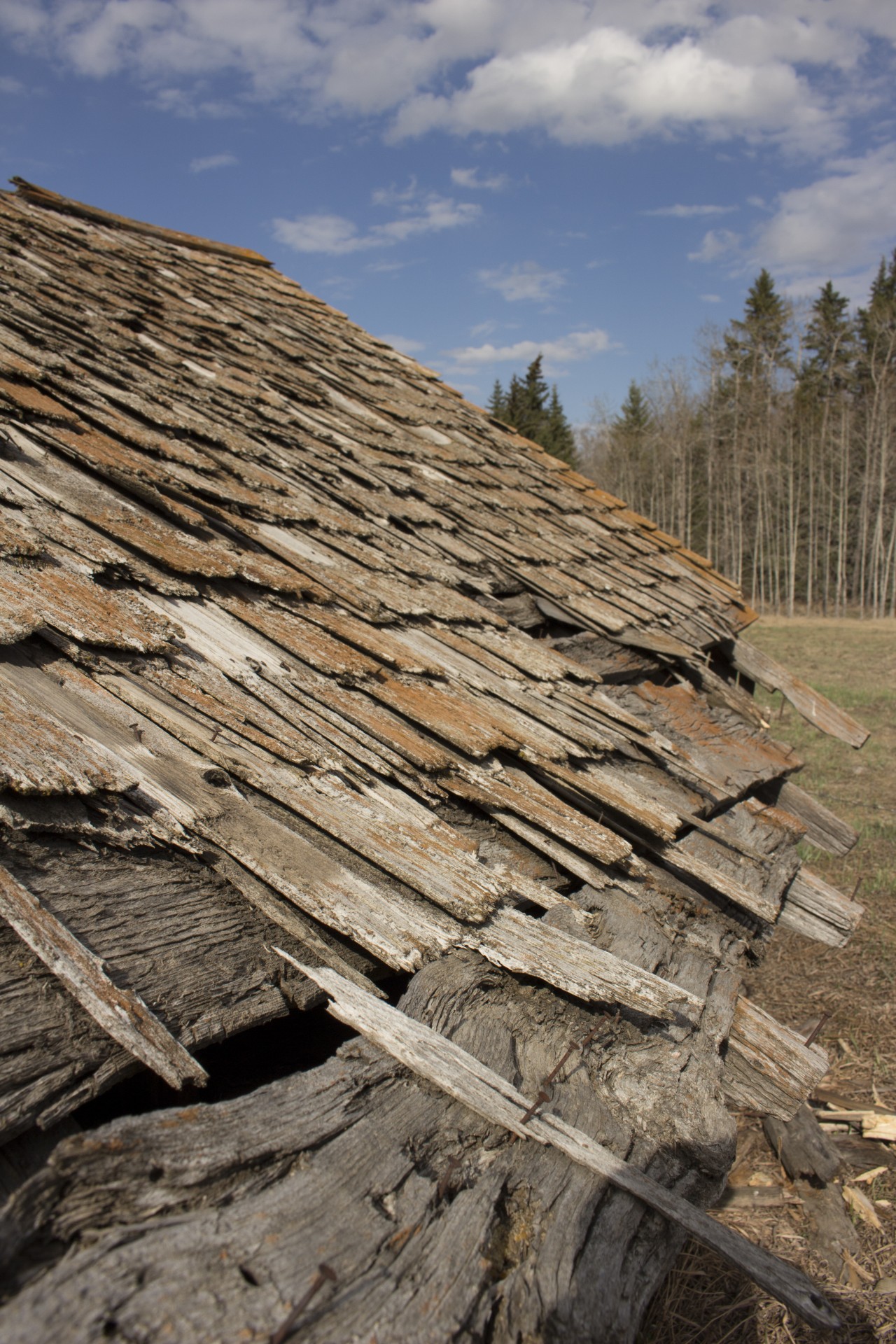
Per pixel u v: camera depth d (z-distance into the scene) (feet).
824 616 149.28
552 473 25.88
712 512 174.70
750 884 11.76
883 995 24.20
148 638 8.66
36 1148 4.88
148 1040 5.21
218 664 9.02
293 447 16.63
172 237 27.09
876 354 168.45
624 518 25.82
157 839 6.79
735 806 14.83
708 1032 8.21
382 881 7.51
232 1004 5.93
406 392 25.27
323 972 6.49
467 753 9.74
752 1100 10.16
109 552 9.52
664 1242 5.76
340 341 26.40
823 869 33.27
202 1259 4.23
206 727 8.05
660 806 11.04
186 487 12.19
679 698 17.20
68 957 5.44
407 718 9.99
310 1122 5.33
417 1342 4.24
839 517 162.30
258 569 11.17
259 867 6.82
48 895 5.85
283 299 27.32
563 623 16.92
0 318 14.30
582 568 19.34
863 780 45.52
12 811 6.07
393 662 10.81
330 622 11.05
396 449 19.77
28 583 8.47
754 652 22.08
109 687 7.91
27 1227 4.07
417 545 15.53
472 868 7.92
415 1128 5.64
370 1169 5.17
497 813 9.53
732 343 189.47
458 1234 4.98
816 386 184.75
